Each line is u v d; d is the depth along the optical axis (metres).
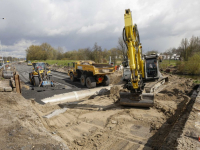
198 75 23.66
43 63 13.43
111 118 6.17
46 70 13.33
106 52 37.22
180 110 6.76
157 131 5.06
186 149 3.46
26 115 5.42
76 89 11.77
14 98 6.96
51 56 75.88
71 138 4.78
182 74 24.97
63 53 71.12
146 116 6.31
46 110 7.37
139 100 7.03
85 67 13.40
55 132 5.10
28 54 76.69
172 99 8.79
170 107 7.30
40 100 8.74
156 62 10.48
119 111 6.97
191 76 23.05
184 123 4.97
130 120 5.94
